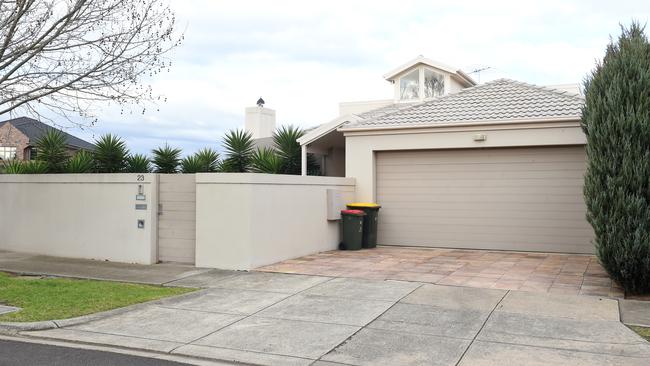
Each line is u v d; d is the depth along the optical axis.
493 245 14.30
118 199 12.95
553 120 13.37
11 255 13.93
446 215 14.83
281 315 8.07
